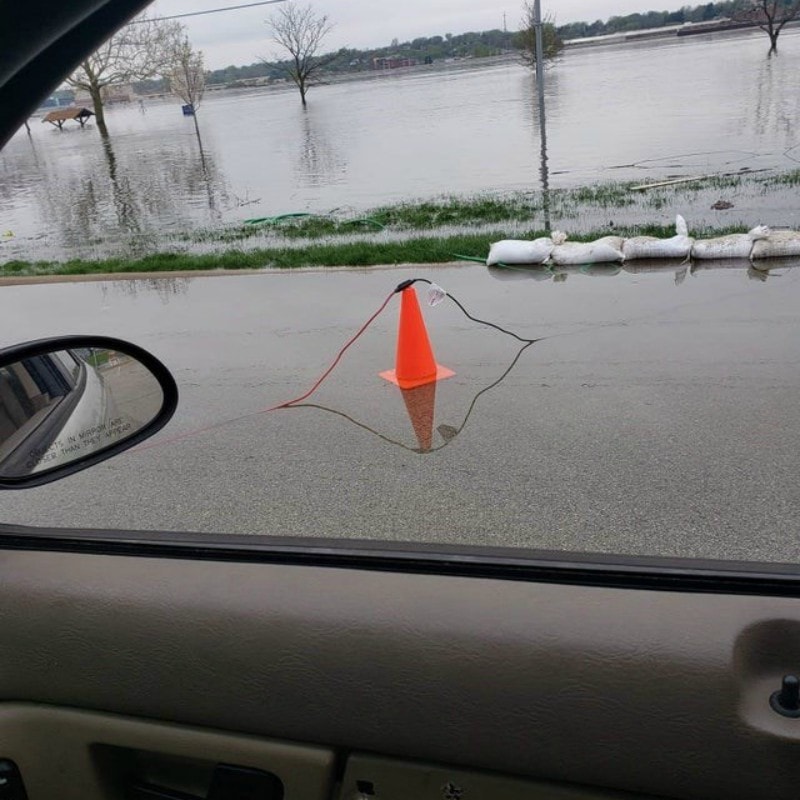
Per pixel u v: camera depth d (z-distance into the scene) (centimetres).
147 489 419
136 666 159
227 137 2258
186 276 1049
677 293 741
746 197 1232
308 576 161
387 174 1906
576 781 135
